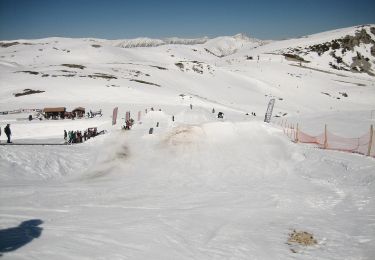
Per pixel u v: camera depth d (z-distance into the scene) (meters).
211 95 92.31
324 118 46.09
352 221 11.54
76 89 67.38
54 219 10.41
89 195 13.95
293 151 22.69
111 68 103.50
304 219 11.89
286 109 83.06
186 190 15.62
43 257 7.47
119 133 28.61
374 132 31.62
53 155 20.06
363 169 17.11
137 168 19.88
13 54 160.38
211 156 22.16
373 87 122.94
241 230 10.80
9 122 39.81
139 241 9.13
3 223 9.68
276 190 15.45
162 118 39.38
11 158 17.81
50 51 163.50
